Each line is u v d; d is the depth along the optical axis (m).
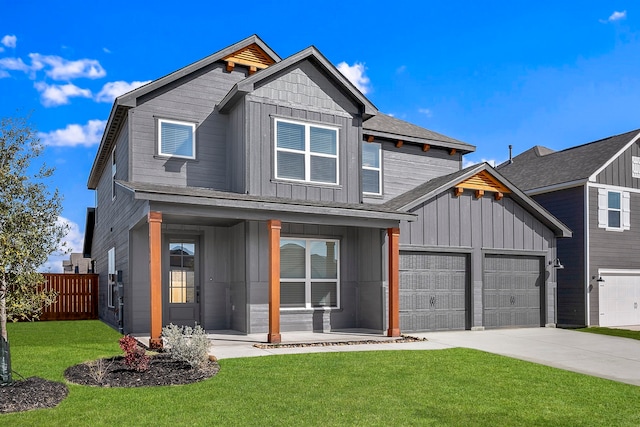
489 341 13.16
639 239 20.39
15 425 5.92
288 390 7.62
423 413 6.75
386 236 14.32
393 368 9.24
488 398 7.57
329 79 15.03
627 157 20.42
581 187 19.41
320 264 14.81
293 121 14.37
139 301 13.71
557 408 7.21
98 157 18.88
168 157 14.12
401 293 14.62
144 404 6.79
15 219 8.03
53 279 20.00
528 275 16.86
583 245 19.16
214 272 14.62
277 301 11.84
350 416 6.54
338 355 10.27
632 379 9.33
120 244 15.12
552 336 14.40
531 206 16.64
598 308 19.17
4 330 7.65
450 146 18.58
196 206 11.20
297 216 12.32
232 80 15.24
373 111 15.29
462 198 15.75
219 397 7.18
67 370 8.44
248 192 13.50
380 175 17.39
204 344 8.83
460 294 15.59
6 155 8.27
